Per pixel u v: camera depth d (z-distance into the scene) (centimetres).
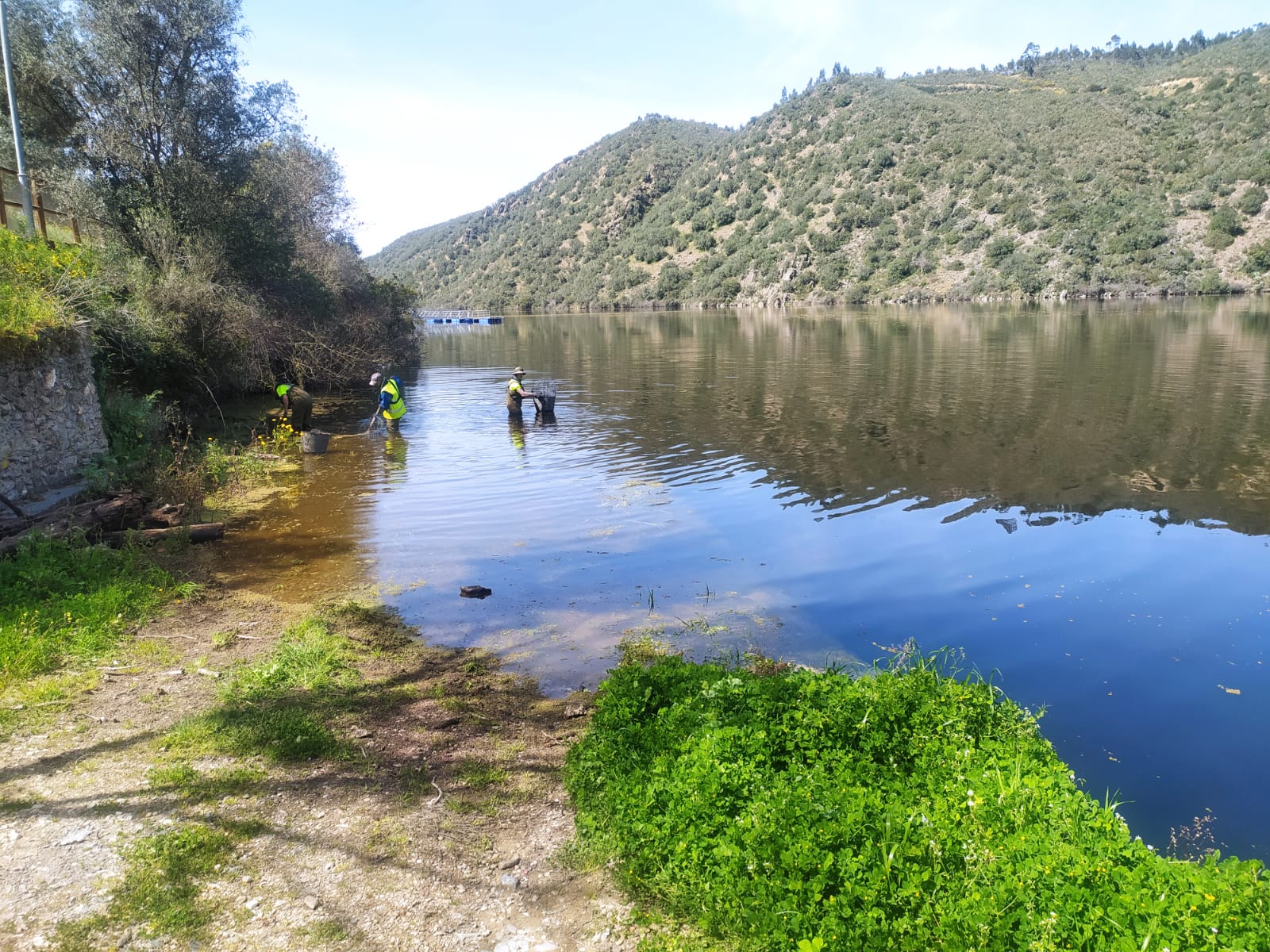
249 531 953
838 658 614
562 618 698
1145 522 927
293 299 2195
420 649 637
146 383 1495
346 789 425
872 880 319
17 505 912
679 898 340
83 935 307
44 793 404
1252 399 1688
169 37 1759
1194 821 410
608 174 16488
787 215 11300
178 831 377
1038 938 286
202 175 1817
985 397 1830
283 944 311
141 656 593
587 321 6988
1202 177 8419
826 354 2970
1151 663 591
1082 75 15762
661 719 478
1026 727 479
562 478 1192
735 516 988
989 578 771
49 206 1812
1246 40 13712
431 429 1627
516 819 412
